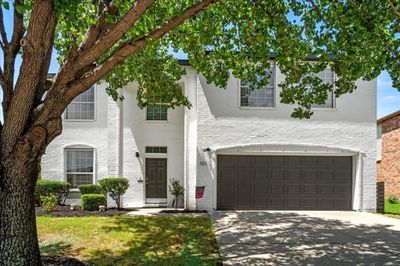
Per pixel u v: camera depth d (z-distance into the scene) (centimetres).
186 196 1361
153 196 1458
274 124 1364
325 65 809
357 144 1365
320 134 1362
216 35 838
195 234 914
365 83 1377
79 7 516
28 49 508
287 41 740
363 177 1357
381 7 588
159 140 1470
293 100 922
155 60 1034
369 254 731
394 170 1850
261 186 1367
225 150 1353
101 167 1473
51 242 809
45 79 595
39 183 1376
